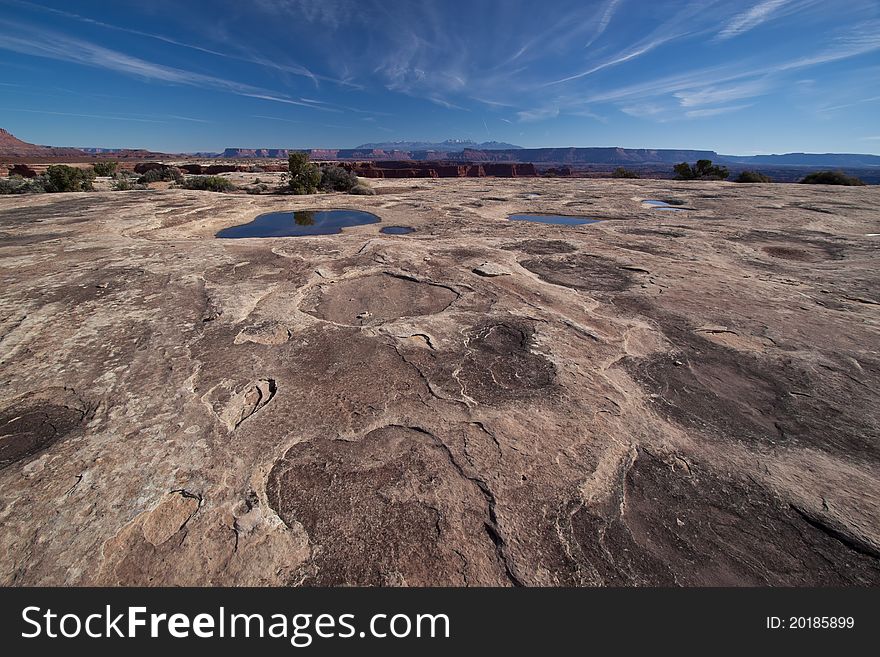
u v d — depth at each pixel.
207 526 2.19
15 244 7.99
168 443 2.75
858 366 3.73
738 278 6.32
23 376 3.48
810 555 2.09
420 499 2.37
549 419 3.04
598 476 2.54
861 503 2.35
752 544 2.14
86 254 7.24
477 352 3.98
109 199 14.98
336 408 3.14
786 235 9.43
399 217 12.62
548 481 2.49
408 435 2.86
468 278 6.20
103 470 2.52
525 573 2.00
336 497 2.38
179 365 3.70
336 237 9.12
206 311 4.83
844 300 5.37
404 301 5.30
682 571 2.01
